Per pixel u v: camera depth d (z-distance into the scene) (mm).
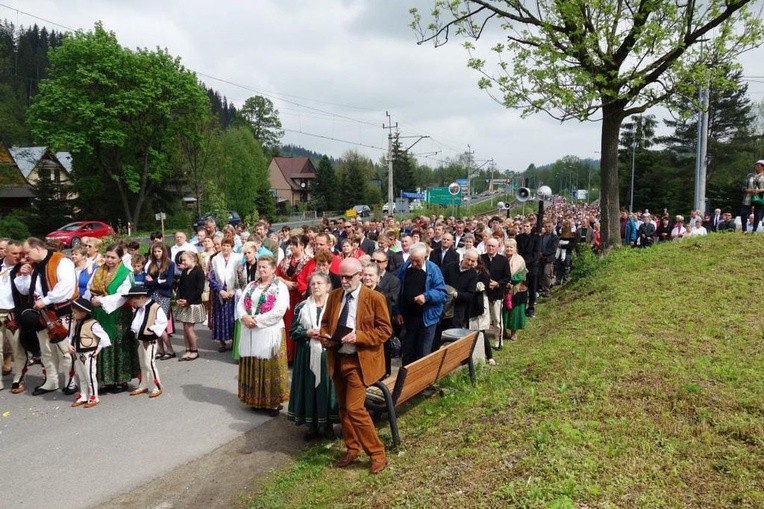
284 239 13102
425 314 7094
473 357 7617
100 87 41344
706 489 3723
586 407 4910
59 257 7301
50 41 97375
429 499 3957
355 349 5078
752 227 11781
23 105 63375
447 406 6051
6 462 5426
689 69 12031
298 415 5973
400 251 11648
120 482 5070
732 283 8570
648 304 8281
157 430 6207
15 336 7387
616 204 13719
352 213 49781
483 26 13383
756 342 6273
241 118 92125
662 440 4312
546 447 4270
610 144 13562
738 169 51156
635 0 12273
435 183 103562
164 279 8938
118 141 41344
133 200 49000
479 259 8586
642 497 3594
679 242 12305
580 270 12953
